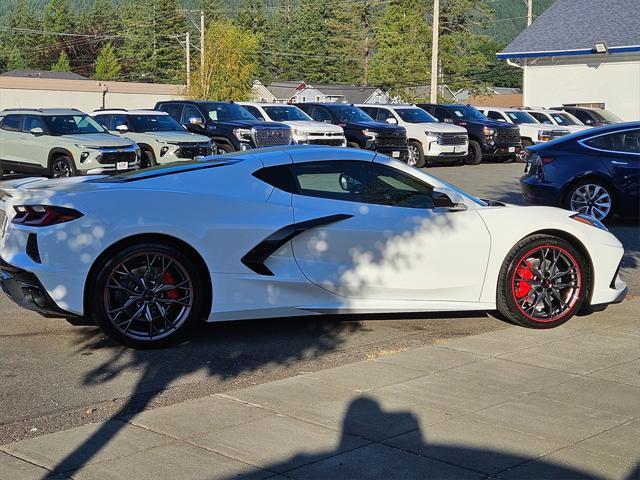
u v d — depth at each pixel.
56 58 95.44
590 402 5.18
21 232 6.20
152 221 6.21
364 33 80.69
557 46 36.19
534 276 7.00
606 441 4.56
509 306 6.96
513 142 27.17
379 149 23.73
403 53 59.81
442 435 4.64
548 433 4.67
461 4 60.72
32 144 18.53
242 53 49.78
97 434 4.68
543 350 6.39
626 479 4.09
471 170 24.41
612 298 7.26
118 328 6.24
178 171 6.62
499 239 6.92
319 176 6.79
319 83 84.81
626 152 12.62
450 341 6.67
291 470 4.19
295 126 22.30
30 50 96.44
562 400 5.22
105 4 101.31
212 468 4.21
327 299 6.68
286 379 5.68
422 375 5.74
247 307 6.51
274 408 5.08
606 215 12.68
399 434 4.66
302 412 5.01
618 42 34.59
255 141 20.50
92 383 5.68
